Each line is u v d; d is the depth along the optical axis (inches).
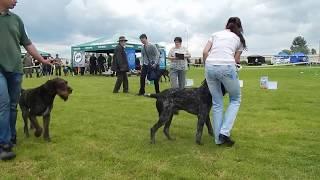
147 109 437.4
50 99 281.4
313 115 396.2
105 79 1082.1
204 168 225.0
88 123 353.1
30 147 270.8
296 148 268.5
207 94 270.7
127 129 327.9
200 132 274.7
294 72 1406.3
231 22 270.4
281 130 325.4
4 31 243.3
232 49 262.7
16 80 252.8
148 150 261.3
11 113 261.9
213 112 271.9
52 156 249.4
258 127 337.1
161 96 275.1
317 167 227.6
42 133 310.0
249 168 224.7
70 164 232.4
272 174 215.3
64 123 353.4
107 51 1444.4
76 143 281.0
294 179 208.2
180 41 528.7
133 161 237.1
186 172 216.8
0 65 242.7
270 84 693.9
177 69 528.4
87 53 1521.9
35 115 287.7
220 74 259.9
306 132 317.7
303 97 553.0
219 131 269.9
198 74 1314.0
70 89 283.6
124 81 638.5
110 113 409.1
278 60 2760.8
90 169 222.5
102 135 304.3
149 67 574.6
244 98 544.4
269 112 416.2
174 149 264.2
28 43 262.2
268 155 250.8
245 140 290.2
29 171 222.4
